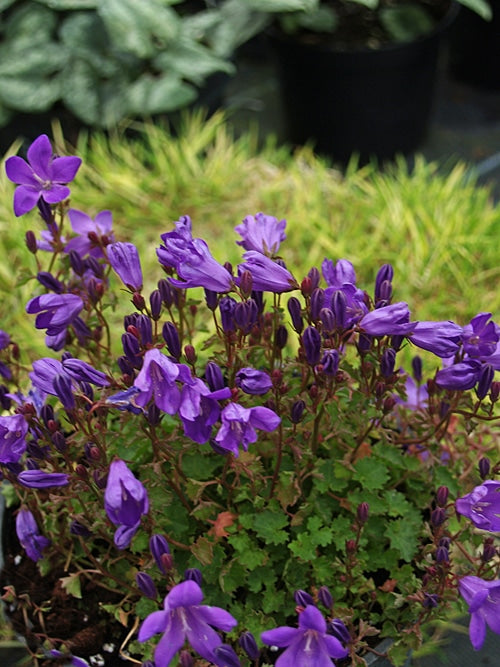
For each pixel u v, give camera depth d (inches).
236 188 30.6
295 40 32.4
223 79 35.9
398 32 32.6
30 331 24.1
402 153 35.4
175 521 15.6
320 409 15.8
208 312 24.8
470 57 38.9
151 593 13.5
